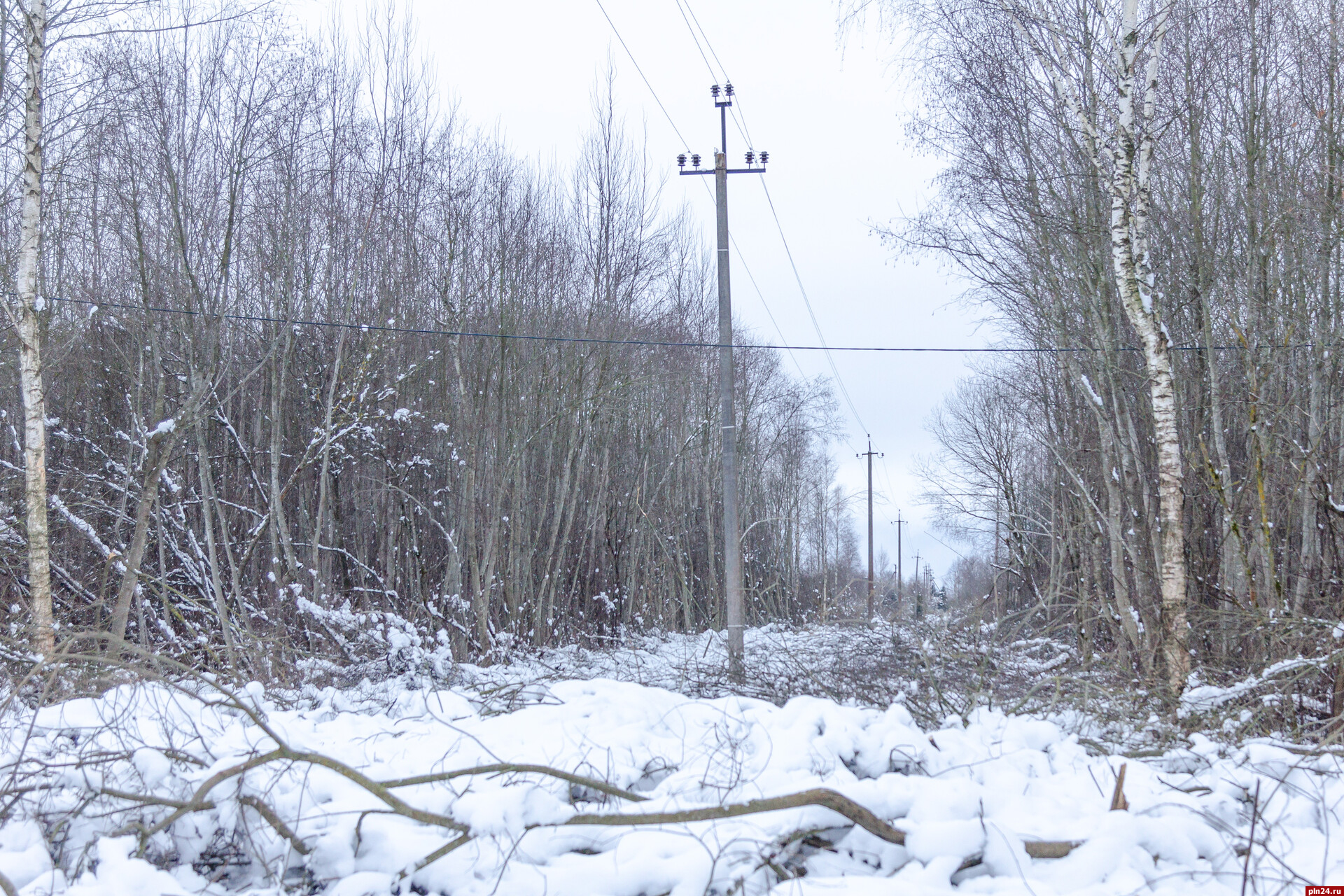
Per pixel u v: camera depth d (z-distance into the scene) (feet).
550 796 17.03
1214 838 16.28
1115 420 54.54
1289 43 46.32
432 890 15.21
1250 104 46.50
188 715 19.66
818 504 173.17
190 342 52.21
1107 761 20.10
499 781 18.08
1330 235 43.57
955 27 45.91
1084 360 55.42
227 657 44.27
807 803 16.07
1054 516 81.61
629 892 14.83
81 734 19.93
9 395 54.29
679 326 102.27
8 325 48.06
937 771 19.24
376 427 63.10
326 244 63.93
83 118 48.11
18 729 20.31
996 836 15.71
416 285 68.39
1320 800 17.93
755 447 136.46
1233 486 45.34
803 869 15.70
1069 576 76.79
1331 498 38.73
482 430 67.77
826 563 169.99
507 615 70.64
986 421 109.40
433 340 68.74
